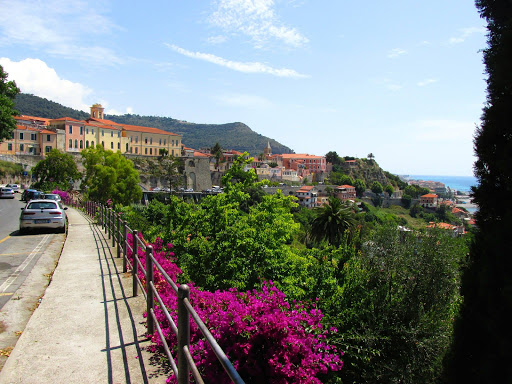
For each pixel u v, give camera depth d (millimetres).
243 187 14305
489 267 4406
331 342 9055
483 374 4305
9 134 33656
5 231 16297
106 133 90062
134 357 4172
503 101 4383
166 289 6109
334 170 169375
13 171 65000
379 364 10188
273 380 3793
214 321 4164
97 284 7113
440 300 12938
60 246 12438
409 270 13562
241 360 3904
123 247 8109
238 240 10883
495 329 4250
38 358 4109
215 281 10086
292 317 4637
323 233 46156
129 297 6320
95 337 4695
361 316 10891
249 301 5004
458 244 13641
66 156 57000
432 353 10906
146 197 87750
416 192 161875
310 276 11523
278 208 13555
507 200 4371
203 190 104125
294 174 139500
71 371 3836
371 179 173250
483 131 4590
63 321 5207
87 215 26344
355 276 12641
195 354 3963
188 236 11984
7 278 8109
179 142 112562
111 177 50000
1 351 4414
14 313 5840
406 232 14711
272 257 11164
